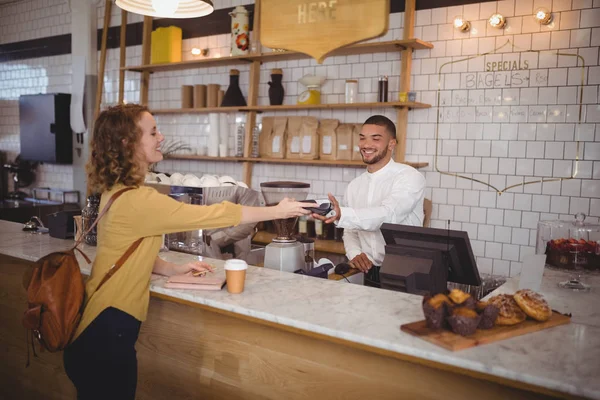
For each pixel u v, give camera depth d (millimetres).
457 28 4211
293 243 2660
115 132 1996
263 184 2672
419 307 1935
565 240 2391
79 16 6387
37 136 6848
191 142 5840
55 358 2863
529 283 2311
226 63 5258
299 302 1994
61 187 7094
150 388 2436
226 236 2988
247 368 2072
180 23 5781
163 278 2363
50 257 1973
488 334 1606
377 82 4645
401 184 3250
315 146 4754
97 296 1979
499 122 4117
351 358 1787
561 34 3848
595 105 3766
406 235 2297
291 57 4922
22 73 7395
